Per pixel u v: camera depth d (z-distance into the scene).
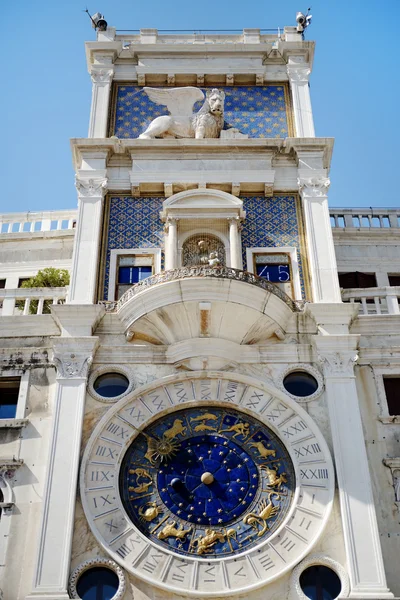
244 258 20.83
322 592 15.61
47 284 22.09
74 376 18.17
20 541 16.27
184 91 23.97
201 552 16.06
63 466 16.78
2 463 17.23
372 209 25.45
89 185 21.75
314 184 21.88
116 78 24.55
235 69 24.52
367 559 15.64
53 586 15.29
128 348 18.77
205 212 21.11
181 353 18.44
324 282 20.03
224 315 18.38
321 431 17.50
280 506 16.69
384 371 18.77
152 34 25.59
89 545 15.98
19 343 19.17
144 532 16.33
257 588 15.45
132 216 21.55
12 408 18.58
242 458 17.36
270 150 22.53
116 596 15.35
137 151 22.44
